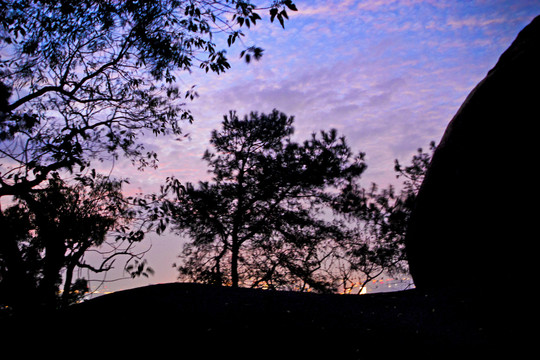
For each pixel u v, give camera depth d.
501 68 4.86
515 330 3.05
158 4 6.72
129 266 6.25
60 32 6.79
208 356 2.75
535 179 4.15
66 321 3.31
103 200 7.58
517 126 4.42
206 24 6.73
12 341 3.02
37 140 5.93
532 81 4.39
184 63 7.46
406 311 3.67
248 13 4.31
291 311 3.55
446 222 5.18
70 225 7.19
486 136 4.75
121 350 2.82
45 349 2.88
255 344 2.92
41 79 7.43
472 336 3.06
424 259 5.61
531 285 3.64
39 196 7.00
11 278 6.49
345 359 2.75
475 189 4.80
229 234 11.85
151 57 7.60
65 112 7.84
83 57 7.54
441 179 5.34
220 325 3.20
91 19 6.79
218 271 11.77
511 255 4.26
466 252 4.89
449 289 4.19
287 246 12.04
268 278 11.76
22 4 6.31
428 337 3.08
